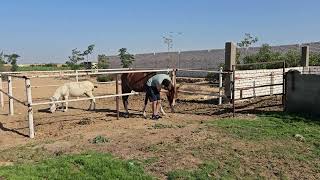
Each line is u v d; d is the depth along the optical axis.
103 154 7.91
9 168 7.04
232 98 12.71
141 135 9.58
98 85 26.20
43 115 13.59
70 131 10.55
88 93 14.87
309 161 8.05
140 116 13.18
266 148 8.68
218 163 7.62
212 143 8.83
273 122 11.41
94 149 8.35
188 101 16.80
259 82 17.12
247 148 8.60
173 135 9.53
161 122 11.66
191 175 7.04
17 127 11.46
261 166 7.66
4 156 8.02
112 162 7.34
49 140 9.39
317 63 26.55
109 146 8.58
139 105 16.11
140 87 12.78
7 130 11.02
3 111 14.88
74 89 14.45
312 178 7.26
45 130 10.96
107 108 15.34
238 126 10.68
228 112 13.52
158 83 12.23
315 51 31.28
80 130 10.61
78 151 8.22
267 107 14.16
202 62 41.38
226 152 8.26
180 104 15.97
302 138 9.49
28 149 8.55
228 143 8.89
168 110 14.51
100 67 44.44
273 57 27.36
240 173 7.30
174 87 13.83
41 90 23.14
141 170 7.15
